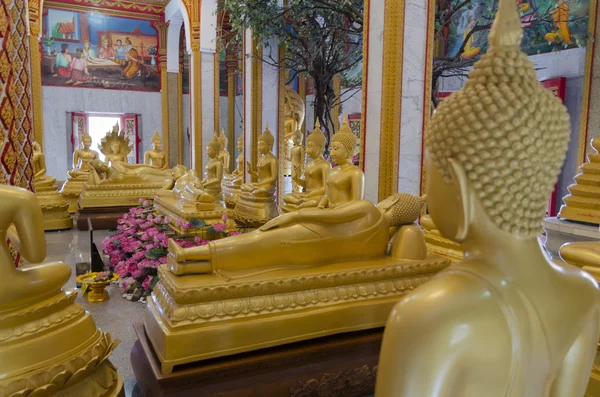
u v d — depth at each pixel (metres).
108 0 15.23
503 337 0.95
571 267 1.17
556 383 1.10
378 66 4.94
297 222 2.88
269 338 2.51
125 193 8.00
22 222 1.93
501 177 0.98
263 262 2.76
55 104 15.31
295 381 2.52
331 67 8.68
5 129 2.69
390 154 4.89
